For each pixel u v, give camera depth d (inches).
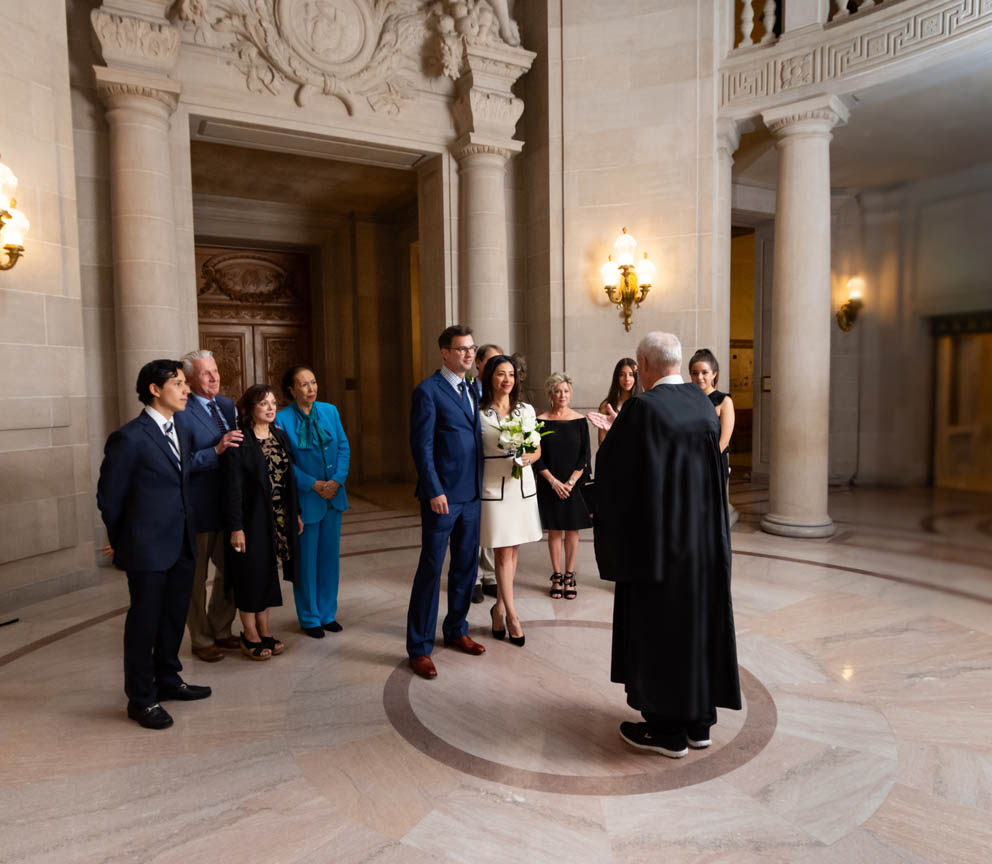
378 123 293.1
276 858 96.2
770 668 153.4
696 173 290.5
